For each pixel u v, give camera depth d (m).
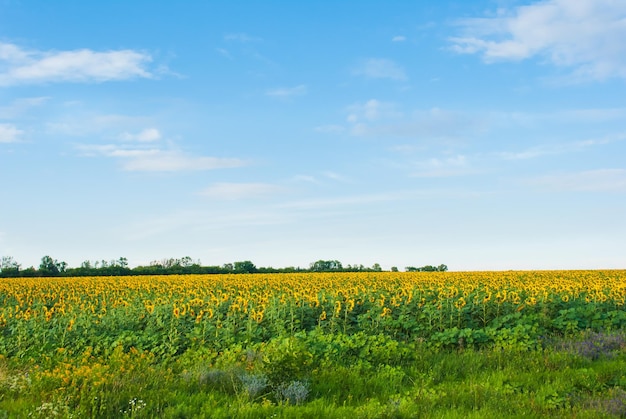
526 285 28.23
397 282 34.84
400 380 11.60
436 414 9.14
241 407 9.16
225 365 11.96
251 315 17.81
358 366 12.38
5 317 21.56
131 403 8.96
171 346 15.53
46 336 17.94
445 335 15.70
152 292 30.47
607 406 9.23
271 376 10.91
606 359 13.18
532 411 9.27
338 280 37.16
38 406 9.04
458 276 42.16
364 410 9.32
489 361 13.09
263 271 73.81
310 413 9.08
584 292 24.06
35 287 34.81
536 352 13.70
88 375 10.05
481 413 9.12
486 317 18.39
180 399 9.71
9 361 14.72
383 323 17.39
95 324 19.17
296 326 17.78
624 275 41.41
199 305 20.75
